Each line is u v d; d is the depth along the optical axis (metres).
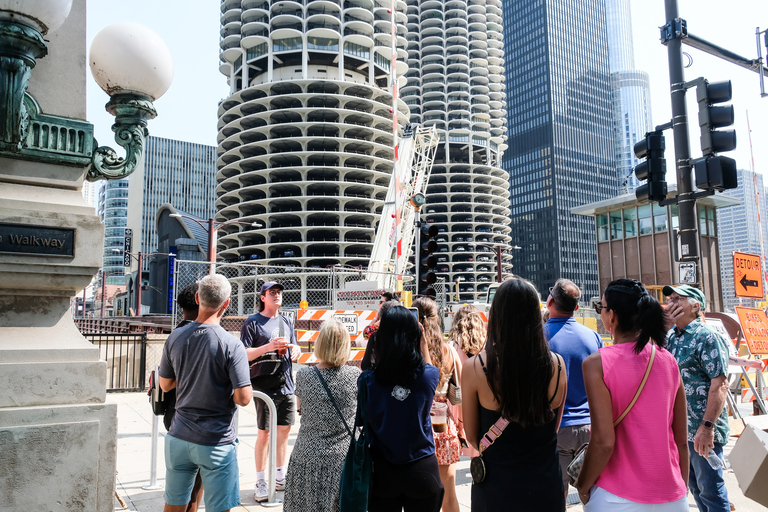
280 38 95.69
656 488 2.78
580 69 171.50
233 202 99.81
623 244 36.16
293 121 94.00
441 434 4.52
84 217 3.40
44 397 3.18
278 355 5.72
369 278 28.06
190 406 3.69
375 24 100.69
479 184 126.56
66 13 3.03
